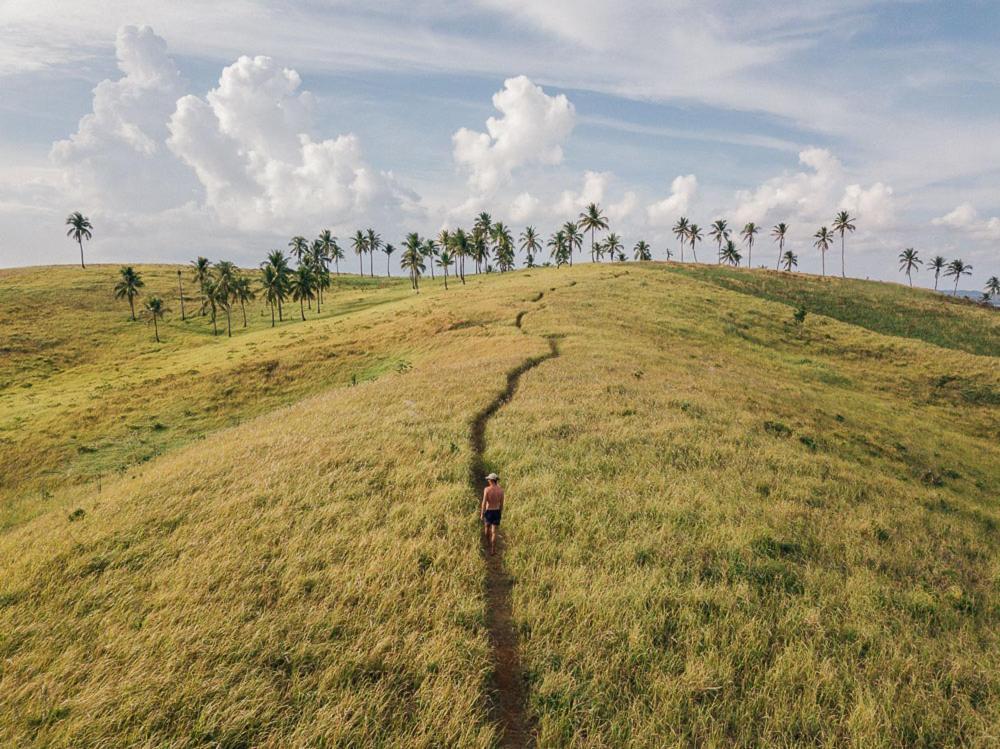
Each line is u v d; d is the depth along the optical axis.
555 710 6.92
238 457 17.48
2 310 91.19
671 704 7.08
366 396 26.47
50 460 32.41
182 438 35.25
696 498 14.03
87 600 9.46
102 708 6.91
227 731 6.46
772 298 81.81
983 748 6.77
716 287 77.25
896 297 88.25
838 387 40.31
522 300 60.72
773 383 34.47
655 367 32.38
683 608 9.10
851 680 7.75
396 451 17.47
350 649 7.93
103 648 8.15
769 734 6.66
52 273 129.50
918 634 9.14
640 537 11.89
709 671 7.63
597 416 21.56
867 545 12.38
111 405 41.59
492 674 7.79
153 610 9.12
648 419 21.23
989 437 35.28
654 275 84.19
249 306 110.69
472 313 54.25
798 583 10.31
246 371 46.69
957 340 67.19
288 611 8.96
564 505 13.46
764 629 8.77
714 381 30.75
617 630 8.55
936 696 7.64
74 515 14.01
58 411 41.94
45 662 7.94
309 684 7.35
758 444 19.64
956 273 177.00
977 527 16.05
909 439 28.78
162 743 6.27
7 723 6.71
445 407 23.30
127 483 17.33
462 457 17.00
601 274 83.94
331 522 12.51
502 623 9.11
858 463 21.25
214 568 10.36
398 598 9.38
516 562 10.91
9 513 24.42
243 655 7.87
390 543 11.37
